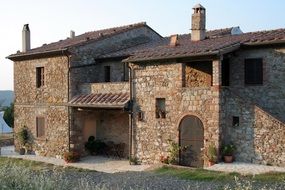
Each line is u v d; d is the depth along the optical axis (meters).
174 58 17.92
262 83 17.36
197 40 20.88
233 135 16.69
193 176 14.88
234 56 17.95
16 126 25.59
